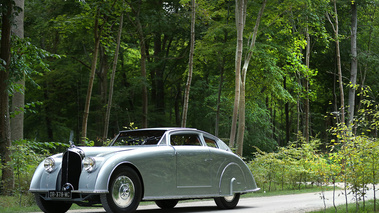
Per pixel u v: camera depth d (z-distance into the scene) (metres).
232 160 10.23
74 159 8.02
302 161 19.39
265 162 19.50
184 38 32.16
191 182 9.18
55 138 39.22
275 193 16.72
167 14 30.30
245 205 11.38
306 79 31.81
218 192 9.77
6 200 11.64
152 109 37.31
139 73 39.00
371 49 39.47
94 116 38.94
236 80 20.83
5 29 13.38
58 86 38.31
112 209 7.77
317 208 10.46
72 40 30.38
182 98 43.38
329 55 39.97
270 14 25.97
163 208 10.58
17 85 14.14
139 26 27.91
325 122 46.38
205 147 9.73
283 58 31.42
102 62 33.72
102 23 19.28
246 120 38.56
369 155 9.17
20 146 12.38
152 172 8.44
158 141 9.05
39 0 29.23
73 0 25.77
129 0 20.55
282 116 53.22
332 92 44.16
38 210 9.97
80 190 7.74
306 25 28.75
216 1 27.20
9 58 13.48
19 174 13.09
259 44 27.75
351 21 36.31
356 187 9.42
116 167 7.91
